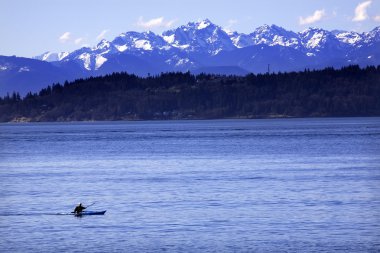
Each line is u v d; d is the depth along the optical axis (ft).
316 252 540.11
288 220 643.45
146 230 615.57
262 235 590.96
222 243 568.00
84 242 579.07
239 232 602.44
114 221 655.76
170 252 546.26
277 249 549.13
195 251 547.90
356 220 637.71
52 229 629.10
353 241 567.18
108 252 548.72
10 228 634.84
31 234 610.24
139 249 555.69
